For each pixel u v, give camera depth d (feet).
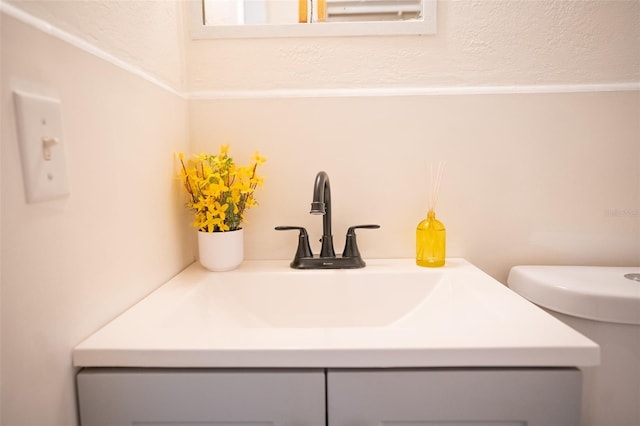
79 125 1.65
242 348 1.56
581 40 2.87
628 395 2.44
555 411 1.54
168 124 2.62
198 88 2.98
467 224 3.02
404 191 3.02
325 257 2.84
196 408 1.58
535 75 2.91
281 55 2.95
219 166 2.66
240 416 1.58
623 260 2.98
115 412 1.59
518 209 3.00
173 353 1.56
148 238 2.30
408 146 2.99
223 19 2.97
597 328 2.45
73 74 1.62
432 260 2.84
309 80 2.97
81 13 1.68
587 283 2.54
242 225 3.07
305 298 2.71
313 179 3.03
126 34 2.07
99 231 1.80
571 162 2.95
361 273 2.71
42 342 1.44
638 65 2.87
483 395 1.55
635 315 2.35
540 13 2.87
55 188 1.49
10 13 1.30
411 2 2.94
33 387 1.39
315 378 1.57
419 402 1.57
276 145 3.02
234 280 2.69
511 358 1.53
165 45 2.59
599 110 2.91
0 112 1.26
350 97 2.97
